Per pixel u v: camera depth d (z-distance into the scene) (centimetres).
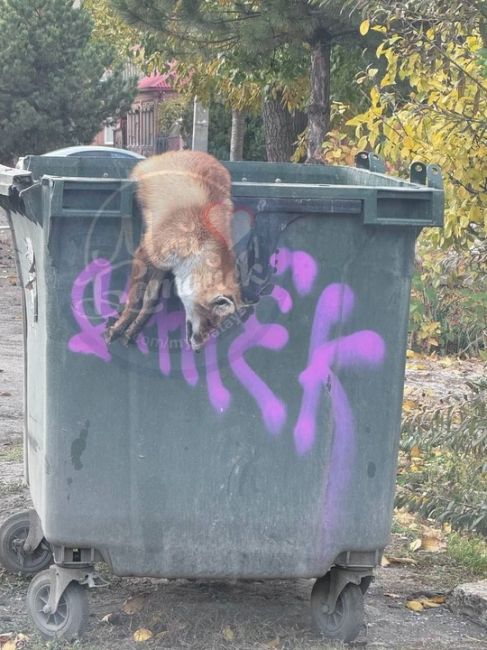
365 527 384
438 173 387
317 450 379
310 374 377
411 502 480
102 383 371
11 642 386
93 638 391
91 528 375
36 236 383
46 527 376
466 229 742
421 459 575
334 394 379
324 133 1317
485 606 418
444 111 646
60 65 2166
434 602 443
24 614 419
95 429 372
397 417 384
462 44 649
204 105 1853
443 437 477
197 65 1596
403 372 384
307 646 386
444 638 407
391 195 369
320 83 1306
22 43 2095
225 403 375
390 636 407
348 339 379
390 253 377
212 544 379
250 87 1678
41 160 497
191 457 375
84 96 2158
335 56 1430
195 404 374
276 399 377
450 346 1010
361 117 768
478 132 682
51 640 387
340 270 376
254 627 404
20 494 574
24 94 2148
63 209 358
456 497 476
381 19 790
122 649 383
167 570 379
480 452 473
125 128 3797
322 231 373
